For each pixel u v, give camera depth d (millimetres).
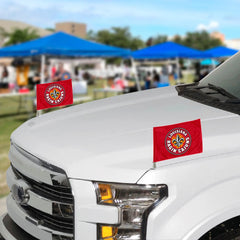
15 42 50531
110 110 2572
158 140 1739
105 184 1796
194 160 1826
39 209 2014
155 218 1756
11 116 11227
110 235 1794
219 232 1873
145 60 19688
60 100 2859
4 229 2324
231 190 1801
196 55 14859
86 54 10617
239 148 1875
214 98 2412
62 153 1973
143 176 1778
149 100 2703
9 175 2344
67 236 1893
